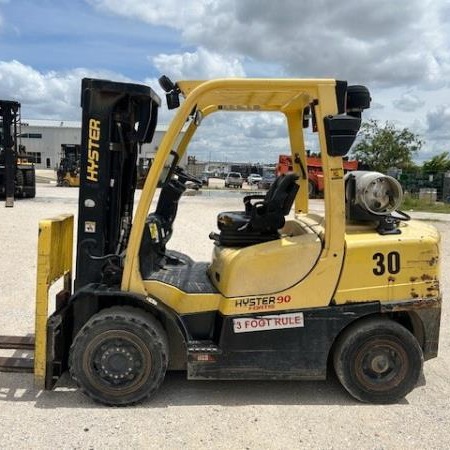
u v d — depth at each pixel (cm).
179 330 387
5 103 1708
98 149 397
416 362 391
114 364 373
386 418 372
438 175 3300
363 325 389
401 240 392
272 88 370
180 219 1502
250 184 4800
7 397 387
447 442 342
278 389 416
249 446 332
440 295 402
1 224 1284
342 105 372
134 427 350
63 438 334
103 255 408
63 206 1803
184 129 438
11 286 707
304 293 388
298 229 430
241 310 387
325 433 350
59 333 393
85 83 390
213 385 420
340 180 378
